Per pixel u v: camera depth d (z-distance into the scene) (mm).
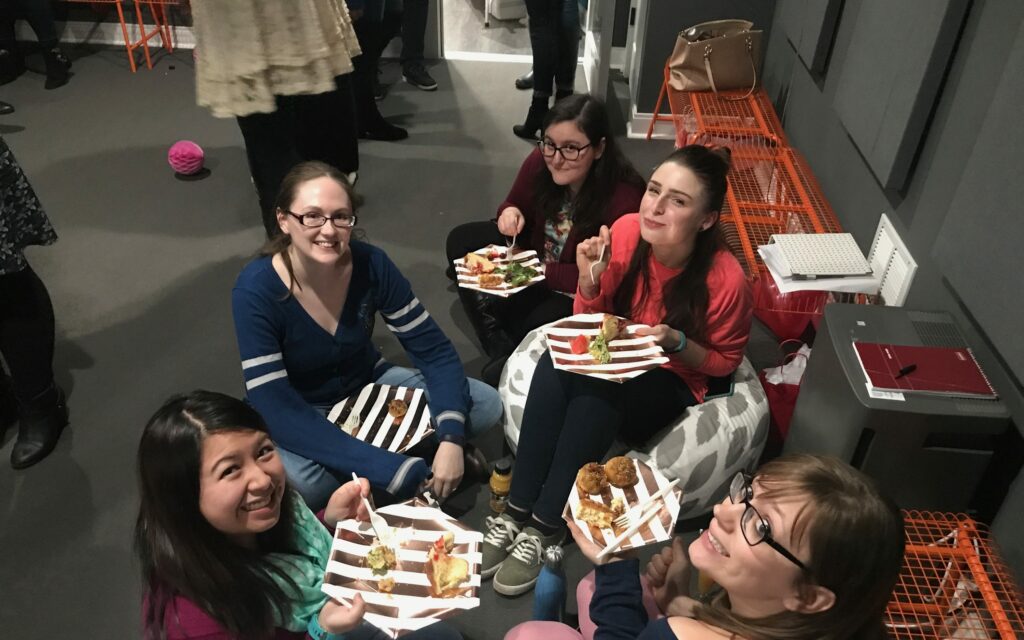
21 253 2307
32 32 5469
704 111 3791
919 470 1970
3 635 2094
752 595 1249
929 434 1935
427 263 3498
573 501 1812
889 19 2697
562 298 2738
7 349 2432
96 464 2572
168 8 5332
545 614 1872
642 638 1288
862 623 1198
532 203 2727
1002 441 2041
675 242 2086
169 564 1401
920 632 1820
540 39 4133
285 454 2125
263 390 2076
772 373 2730
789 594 1204
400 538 1706
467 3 6379
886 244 2727
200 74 2926
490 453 2615
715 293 2180
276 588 1495
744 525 1225
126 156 4273
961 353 2027
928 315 2162
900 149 2539
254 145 3092
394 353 3049
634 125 4531
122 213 3816
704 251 2166
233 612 1426
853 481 1189
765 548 1190
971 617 1782
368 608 1567
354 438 2127
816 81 3523
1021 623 1741
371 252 2229
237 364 2965
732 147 3564
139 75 5133
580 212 2566
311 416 2125
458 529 1730
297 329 2127
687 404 2305
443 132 4535
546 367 2219
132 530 2369
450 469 2150
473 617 2156
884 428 1919
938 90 2432
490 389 2447
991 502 2096
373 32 4047
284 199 1983
